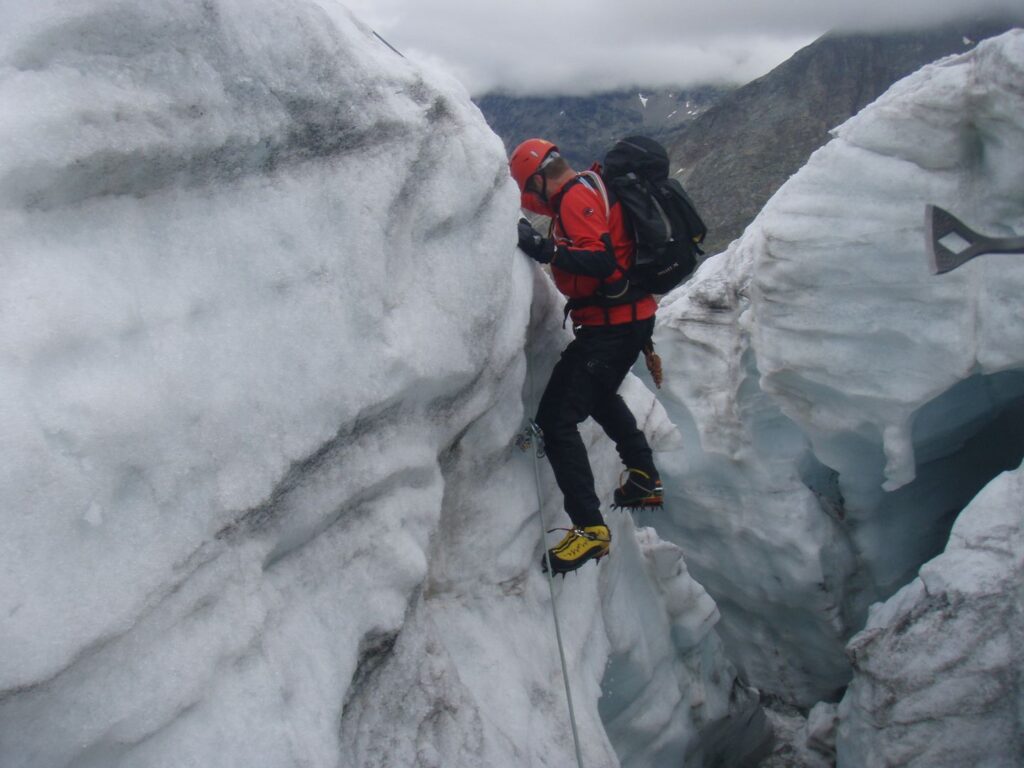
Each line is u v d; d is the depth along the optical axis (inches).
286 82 60.6
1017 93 147.3
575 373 99.2
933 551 232.1
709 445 225.0
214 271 56.3
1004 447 225.6
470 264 79.5
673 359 234.8
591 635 116.6
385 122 68.9
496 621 97.7
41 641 41.5
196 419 52.9
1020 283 160.2
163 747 49.6
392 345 69.4
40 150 45.1
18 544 41.2
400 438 75.5
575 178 96.1
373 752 69.6
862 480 210.7
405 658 76.2
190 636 52.2
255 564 59.2
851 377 182.7
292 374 60.7
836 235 176.1
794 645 237.8
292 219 61.9
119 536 47.4
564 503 104.0
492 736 83.4
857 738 163.3
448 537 95.3
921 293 170.9
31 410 42.3
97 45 49.1
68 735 44.4
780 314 189.2
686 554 250.1
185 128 53.6
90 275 47.8
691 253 97.7
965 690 145.5
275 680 58.0
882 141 171.3
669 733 155.5
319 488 65.1
